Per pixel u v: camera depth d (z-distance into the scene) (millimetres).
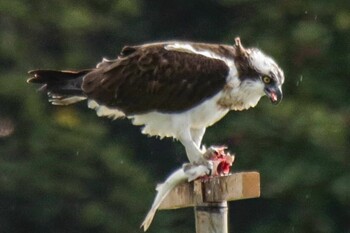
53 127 20109
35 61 20797
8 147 20047
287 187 18484
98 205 19625
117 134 20562
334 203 18703
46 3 21047
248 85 10719
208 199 10109
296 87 19219
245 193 10125
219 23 21562
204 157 10352
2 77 20281
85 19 20891
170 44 10781
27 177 19766
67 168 19828
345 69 19391
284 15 19938
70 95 10836
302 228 18734
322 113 18781
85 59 21047
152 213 10188
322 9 19750
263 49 19531
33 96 20281
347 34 19547
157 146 20391
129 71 10719
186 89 10641
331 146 18562
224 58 10703
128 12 21203
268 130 18719
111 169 19828
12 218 19922
